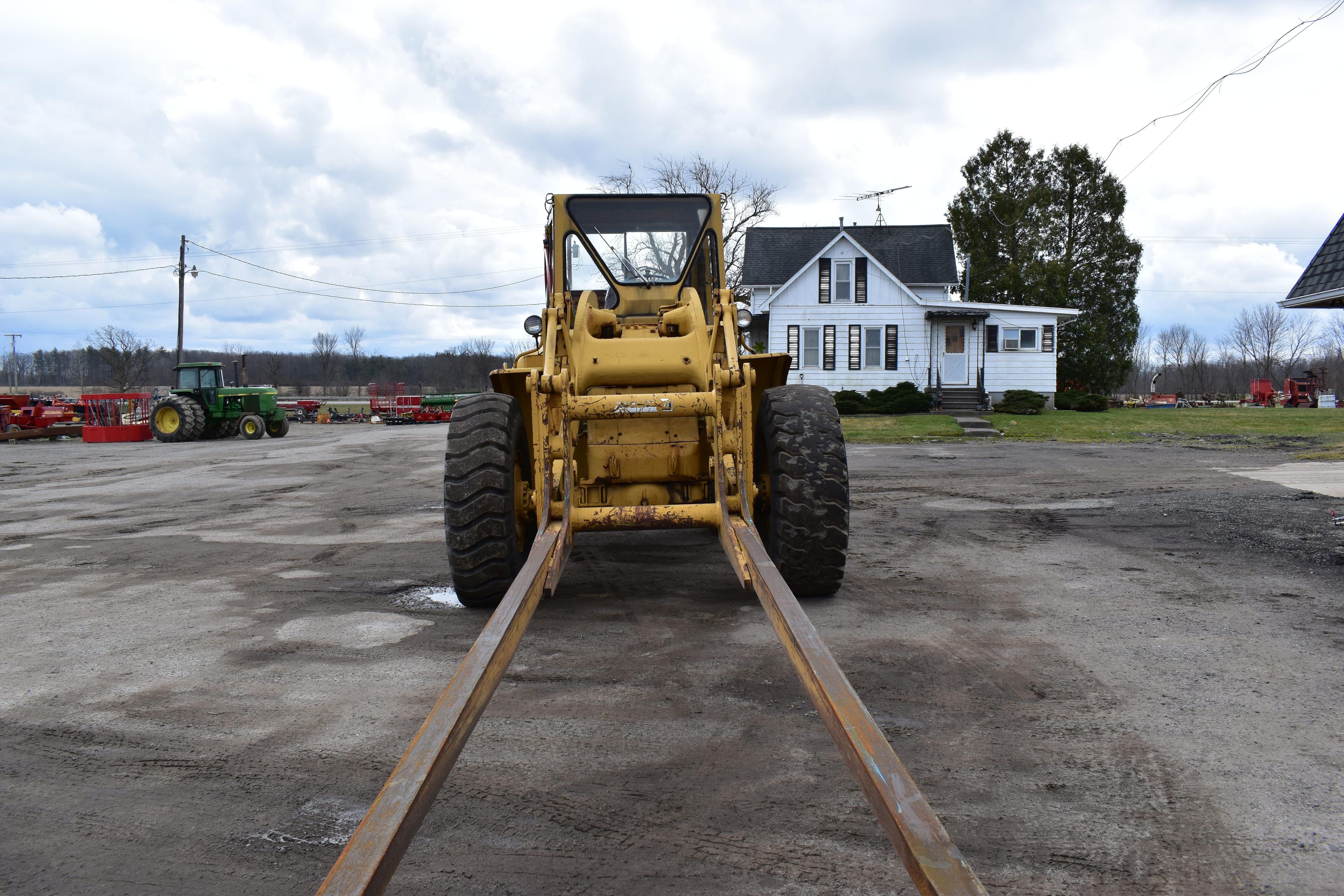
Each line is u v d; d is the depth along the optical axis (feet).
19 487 40.98
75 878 7.18
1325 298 27.04
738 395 13.97
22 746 9.84
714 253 19.30
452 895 6.80
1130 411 95.35
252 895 6.90
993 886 6.80
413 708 10.80
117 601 16.92
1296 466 39.88
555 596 16.14
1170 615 14.57
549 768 8.99
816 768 8.90
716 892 6.79
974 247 114.93
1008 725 9.90
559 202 19.15
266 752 9.57
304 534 24.89
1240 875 6.94
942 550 20.66
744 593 16.33
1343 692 10.87
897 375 93.20
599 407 13.34
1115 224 114.32
